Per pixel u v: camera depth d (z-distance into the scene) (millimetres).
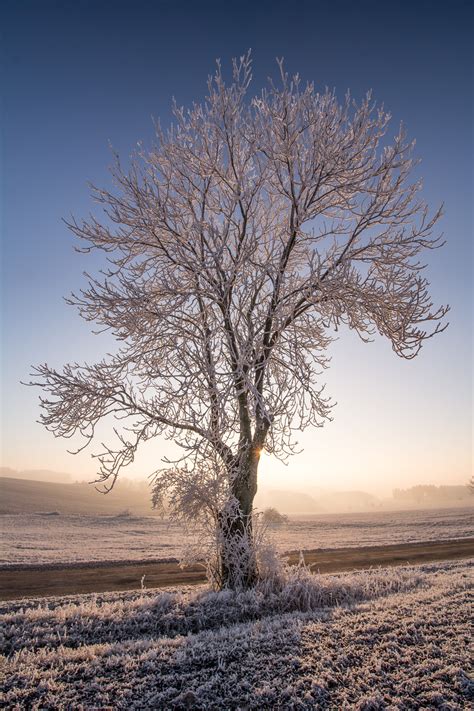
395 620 7926
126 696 5625
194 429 10781
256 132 10656
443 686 5621
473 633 7234
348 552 22188
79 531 36531
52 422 10562
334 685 5754
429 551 22625
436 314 10000
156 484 10953
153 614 9273
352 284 10578
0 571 16781
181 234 11336
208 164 11016
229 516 10750
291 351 10570
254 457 11562
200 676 6117
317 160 10688
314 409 10406
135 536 33188
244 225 11344
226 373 9461
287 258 11586
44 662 6762
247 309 11117
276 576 10914
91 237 11273
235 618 9133
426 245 10695
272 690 5605
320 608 9750
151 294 10922
